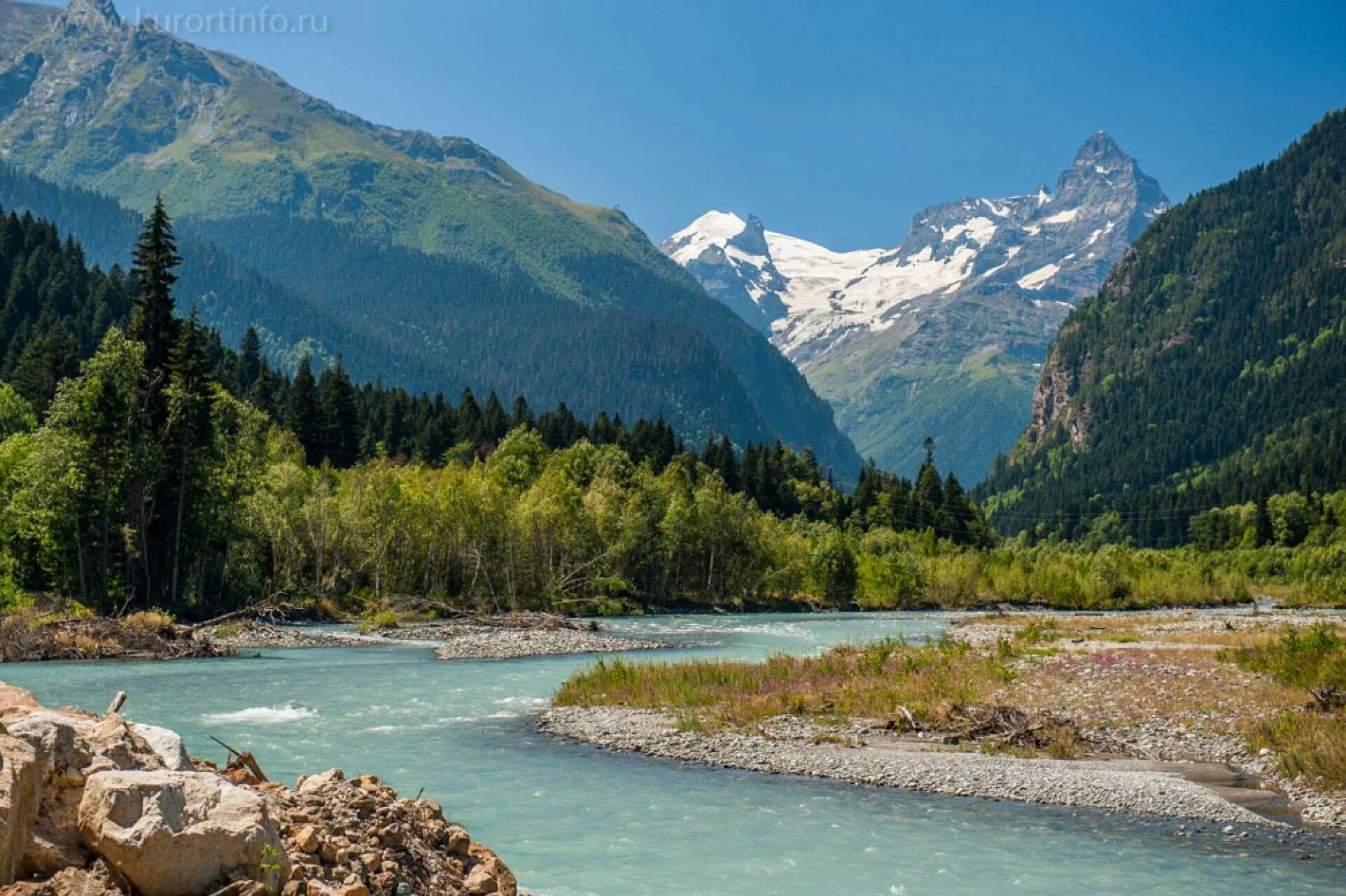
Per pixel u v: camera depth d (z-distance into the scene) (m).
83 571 66.38
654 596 115.00
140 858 10.65
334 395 139.25
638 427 193.50
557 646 61.19
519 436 147.88
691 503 122.56
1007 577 144.12
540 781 26.09
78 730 12.05
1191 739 31.61
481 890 13.46
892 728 33.41
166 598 72.06
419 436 167.50
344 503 90.06
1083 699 37.28
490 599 94.75
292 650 57.81
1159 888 18.95
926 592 135.00
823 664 44.12
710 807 23.94
